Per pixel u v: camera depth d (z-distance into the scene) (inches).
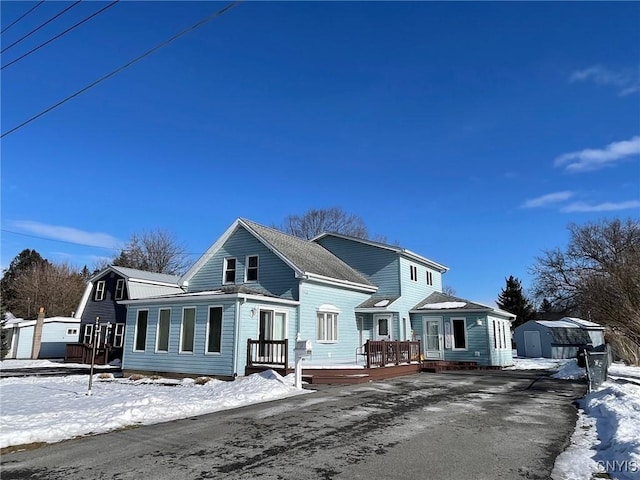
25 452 258.7
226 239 874.8
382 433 299.4
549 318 2069.4
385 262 999.6
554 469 224.1
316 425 324.5
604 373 496.4
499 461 237.5
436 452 253.6
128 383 639.8
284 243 886.4
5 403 448.1
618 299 725.3
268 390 479.8
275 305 718.5
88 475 217.0
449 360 953.5
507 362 1050.1
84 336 1179.9
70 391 542.0
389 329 933.2
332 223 1897.1
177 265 2003.0
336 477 211.5
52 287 1921.8
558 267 1732.3
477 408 398.0
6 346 1310.3
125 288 1139.9
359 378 611.8
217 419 347.6
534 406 410.3
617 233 1631.4
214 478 210.5
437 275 1191.6
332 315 834.2
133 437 290.4
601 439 283.9
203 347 682.8
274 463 232.5
